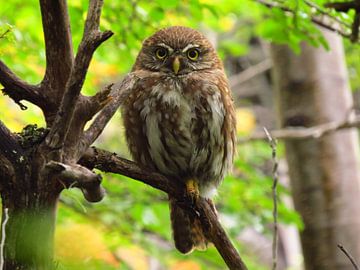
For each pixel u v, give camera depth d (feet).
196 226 30.60
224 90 29.76
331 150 39.99
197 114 28.81
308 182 40.04
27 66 37.96
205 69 30.53
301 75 40.73
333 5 29.04
